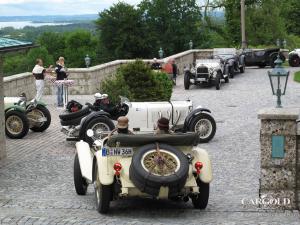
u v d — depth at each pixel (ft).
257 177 45.44
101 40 316.19
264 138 35.45
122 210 35.12
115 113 59.82
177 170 32.07
